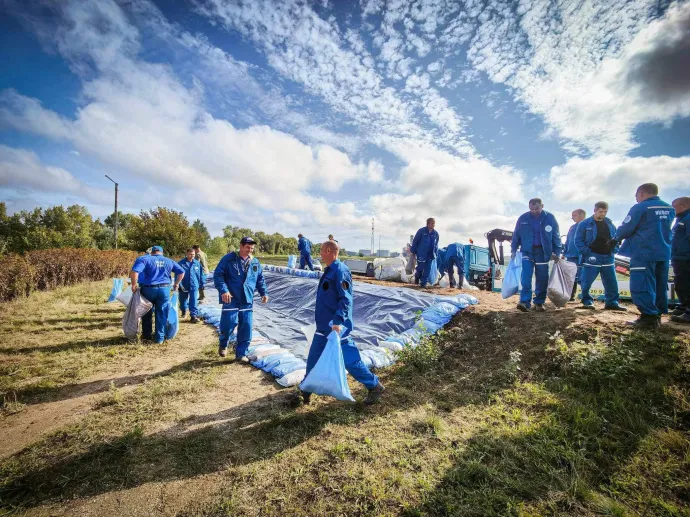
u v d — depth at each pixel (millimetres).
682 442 2691
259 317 8508
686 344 3758
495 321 5641
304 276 12367
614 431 2965
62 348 5738
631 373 3613
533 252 5871
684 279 4660
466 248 13406
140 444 2953
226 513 2189
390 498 2318
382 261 15195
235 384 4340
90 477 2525
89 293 11797
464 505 2232
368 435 3119
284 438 3074
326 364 3295
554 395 3621
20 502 2270
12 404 3699
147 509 2229
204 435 3117
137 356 5457
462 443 2951
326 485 2455
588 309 5660
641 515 2135
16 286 10836
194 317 8320
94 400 3846
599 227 5648
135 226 29344
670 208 4270
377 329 6488
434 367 4809
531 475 2525
